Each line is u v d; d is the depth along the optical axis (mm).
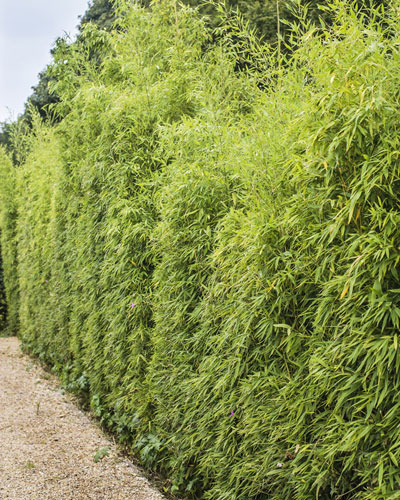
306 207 2123
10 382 6160
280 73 2635
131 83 4531
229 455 2693
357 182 1827
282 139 2320
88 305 5047
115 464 3693
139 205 3980
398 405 1733
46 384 6207
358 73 1788
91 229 4863
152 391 3609
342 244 2002
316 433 2133
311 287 2215
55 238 6273
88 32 4941
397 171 1742
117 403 4258
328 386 1979
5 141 15039
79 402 5402
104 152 4504
